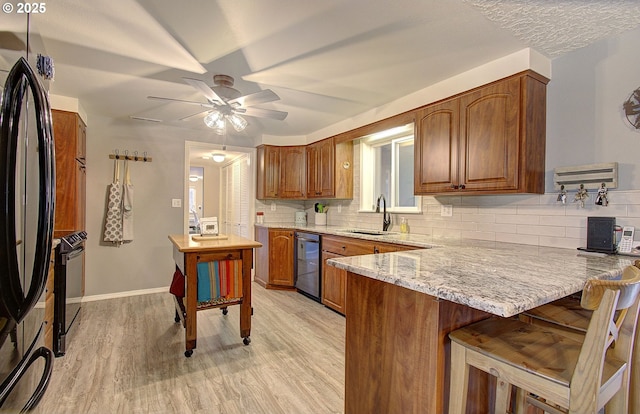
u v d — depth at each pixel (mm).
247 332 2625
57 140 2957
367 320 1425
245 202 5234
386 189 3963
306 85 2678
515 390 1343
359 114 3553
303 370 2215
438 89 2615
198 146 4434
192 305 2414
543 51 2102
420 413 1178
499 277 1206
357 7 1643
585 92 2045
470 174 2365
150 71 2424
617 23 1782
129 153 3951
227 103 2531
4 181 856
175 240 2850
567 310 1546
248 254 2646
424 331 1179
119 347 2518
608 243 1845
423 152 2756
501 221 2496
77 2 1586
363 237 3027
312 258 3838
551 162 2193
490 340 1124
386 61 2244
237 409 1792
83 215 3506
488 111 2254
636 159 1841
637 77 1843
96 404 1812
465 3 1612
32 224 1062
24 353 1029
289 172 4688
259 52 2113
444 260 1587
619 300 878
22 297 966
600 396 934
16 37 996
